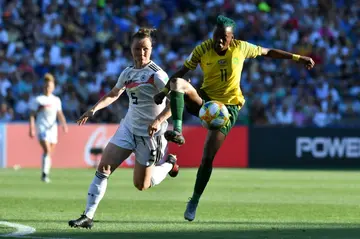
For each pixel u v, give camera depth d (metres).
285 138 82.12
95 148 75.50
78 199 40.38
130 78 28.28
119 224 29.38
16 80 87.00
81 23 98.88
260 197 43.38
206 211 35.12
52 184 51.84
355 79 97.38
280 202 40.28
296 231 27.88
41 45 95.06
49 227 27.81
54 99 56.03
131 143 28.14
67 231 26.77
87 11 99.75
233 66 30.05
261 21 103.06
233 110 30.33
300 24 104.50
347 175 66.88
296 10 105.81
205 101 30.47
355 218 32.94
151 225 29.23
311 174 68.00
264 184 54.41
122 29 99.50
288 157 82.31
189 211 29.58
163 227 28.62
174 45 99.38
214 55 30.02
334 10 107.56
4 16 96.88
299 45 99.88
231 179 59.81
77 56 94.44
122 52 96.06
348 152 83.25
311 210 36.28
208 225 29.45
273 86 92.56
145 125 28.30
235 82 30.30
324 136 83.00
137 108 28.28
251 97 90.25
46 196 42.03
